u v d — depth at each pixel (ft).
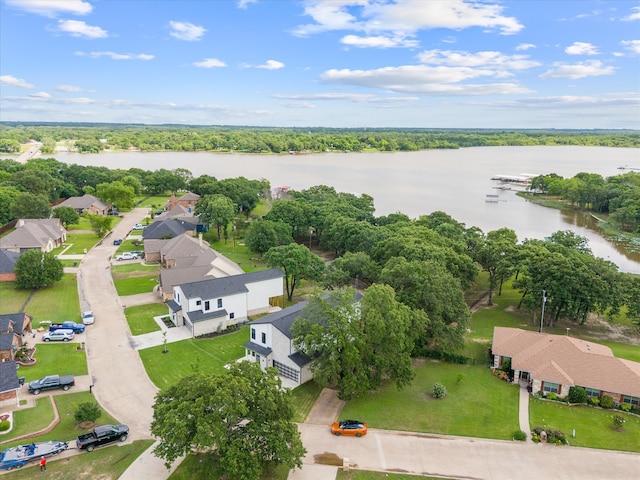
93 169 630.74
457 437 137.69
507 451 131.64
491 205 601.62
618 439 138.72
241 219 457.68
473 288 287.28
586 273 216.13
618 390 155.84
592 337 215.92
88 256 327.47
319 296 166.91
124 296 249.34
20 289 254.47
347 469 121.39
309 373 168.55
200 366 175.11
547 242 288.51
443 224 327.47
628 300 217.56
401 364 155.74
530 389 166.50
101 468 117.29
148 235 349.82
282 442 110.11
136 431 133.49
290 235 355.36
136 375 166.71
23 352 176.76
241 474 103.76
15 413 139.54
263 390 114.83
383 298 164.86
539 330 222.07
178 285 216.33
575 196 578.66
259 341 181.06
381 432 138.82
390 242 263.49
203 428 102.73
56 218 395.34
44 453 119.03
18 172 515.09
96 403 147.43
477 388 167.53
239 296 221.46
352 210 404.36
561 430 141.90
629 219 457.68
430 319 184.44
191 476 114.83
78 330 201.67
